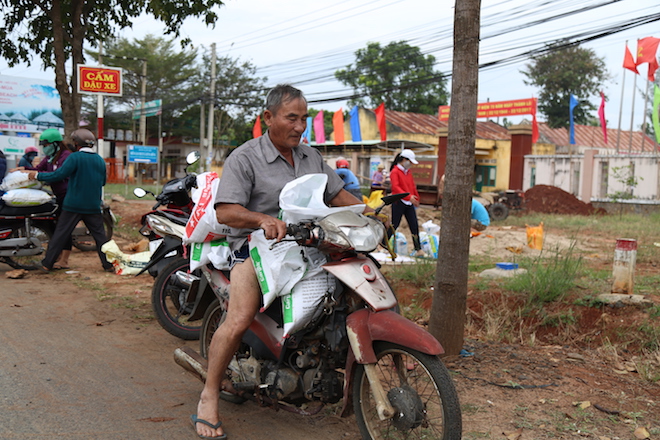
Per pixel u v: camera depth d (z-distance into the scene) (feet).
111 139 142.92
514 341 17.92
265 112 10.87
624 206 72.43
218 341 10.82
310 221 9.79
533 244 33.06
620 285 20.16
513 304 20.39
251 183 10.77
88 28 41.01
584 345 18.08
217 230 11.89
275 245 10.19
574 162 79.30
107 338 16.87
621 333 17.90
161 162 147.13
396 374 11.07
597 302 19.65
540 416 12.21
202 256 12.12
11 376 13.56
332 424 11.82
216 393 11.18
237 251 11.06
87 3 39.14
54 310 19.57
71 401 12.38
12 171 25.04
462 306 15.40
